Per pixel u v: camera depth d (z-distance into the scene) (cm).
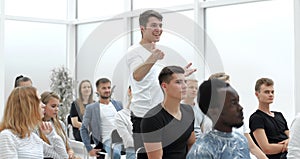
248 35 538
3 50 714
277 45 504
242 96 543
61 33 812
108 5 760
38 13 782
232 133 180
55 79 712
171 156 119
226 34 564
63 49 814
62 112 690
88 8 798
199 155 162
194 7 587
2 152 253
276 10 505
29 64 771
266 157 315
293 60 488
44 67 789
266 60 516
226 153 169
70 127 546
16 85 467
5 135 256
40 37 785
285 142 334
